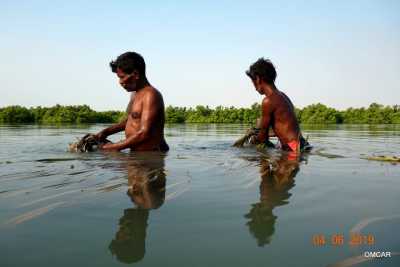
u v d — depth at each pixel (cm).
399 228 195
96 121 4462
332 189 287
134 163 416
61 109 4403
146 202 242
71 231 189
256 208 230
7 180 307
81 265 152
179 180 314
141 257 159
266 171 367
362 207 236
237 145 677
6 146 639
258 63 662
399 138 947
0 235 184
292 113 640
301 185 301
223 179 321
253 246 171
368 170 383
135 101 600
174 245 172
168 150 594
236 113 4553
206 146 683
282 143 631
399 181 322
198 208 229
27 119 4178
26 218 209
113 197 254
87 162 422
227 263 154
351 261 155
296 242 176
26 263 154
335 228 195
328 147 666
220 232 189
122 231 189
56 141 777
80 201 243
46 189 275
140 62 601
